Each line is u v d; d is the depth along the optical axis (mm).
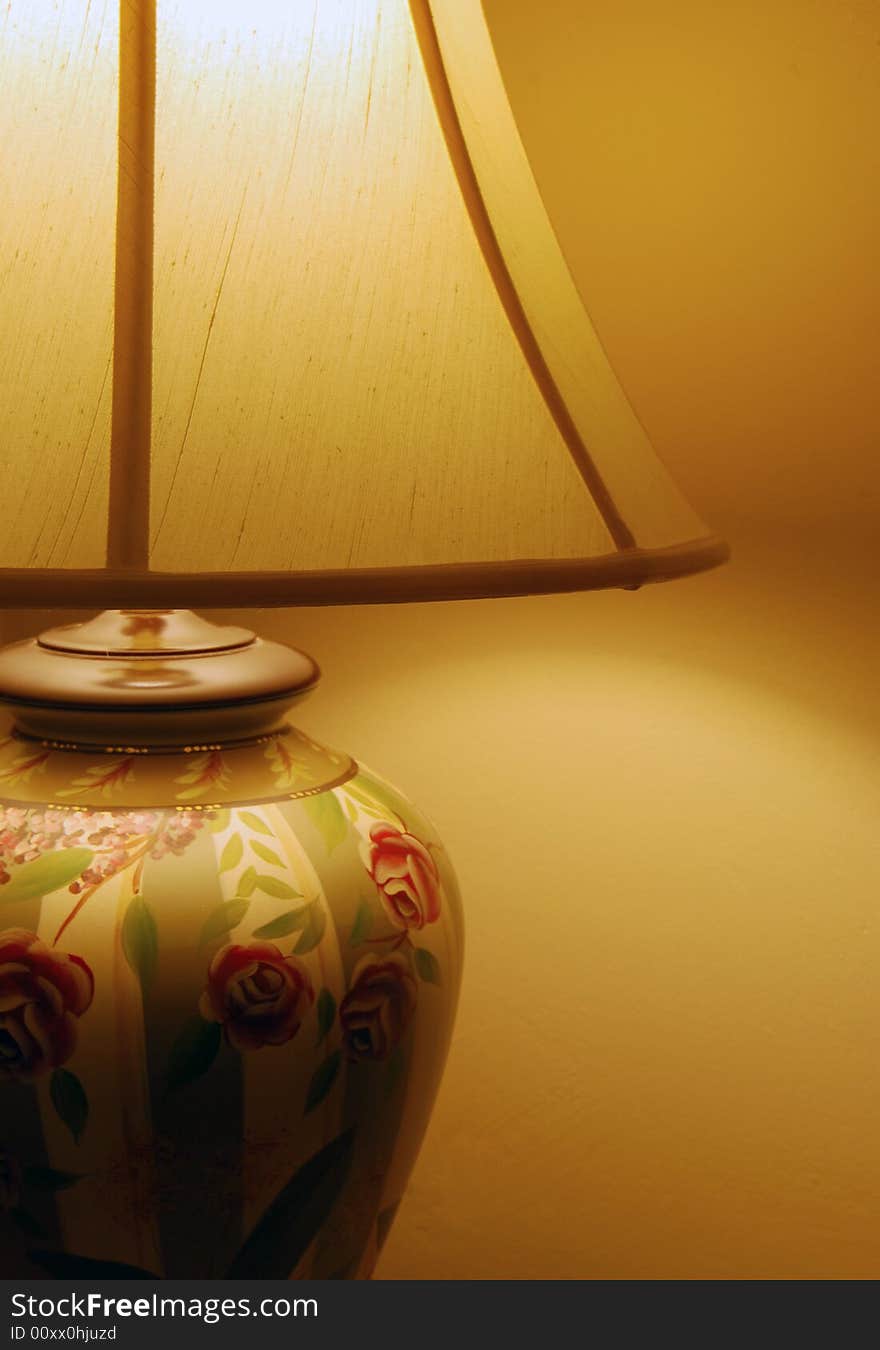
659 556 524
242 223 490
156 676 651
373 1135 662
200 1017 604
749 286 917
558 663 983
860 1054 998
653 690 979
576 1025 1020
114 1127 614
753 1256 1028
